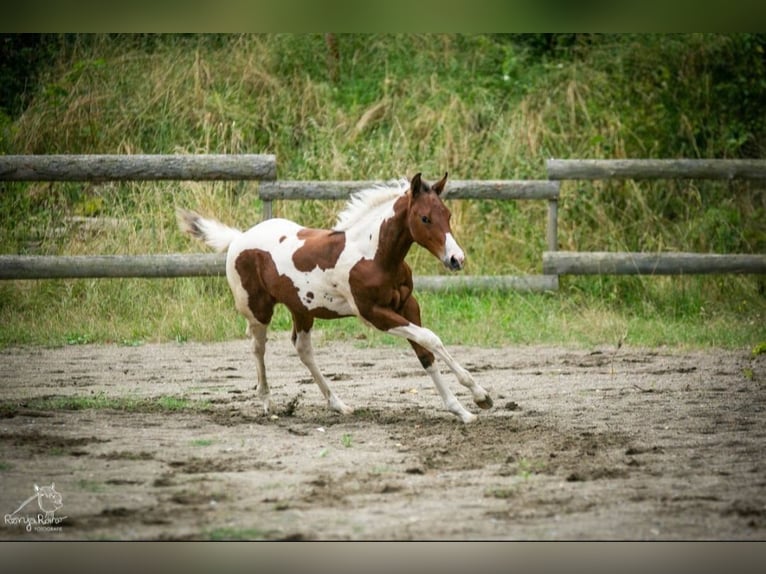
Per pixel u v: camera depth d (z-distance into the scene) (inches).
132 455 303.9
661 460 300.2
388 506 257.1
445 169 675.4
